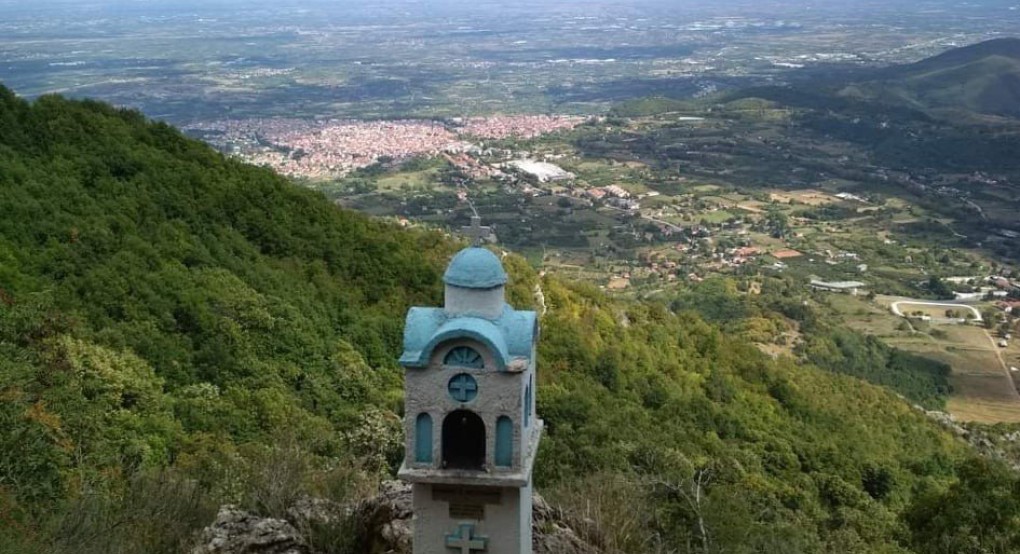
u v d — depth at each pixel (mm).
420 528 14383
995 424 80500
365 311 54312
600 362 56406
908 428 68188
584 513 19234
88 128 57469
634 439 39812
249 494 20203
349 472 22062
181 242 50125
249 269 51062
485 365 13852
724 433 52125
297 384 42281
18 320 33031
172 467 27875
